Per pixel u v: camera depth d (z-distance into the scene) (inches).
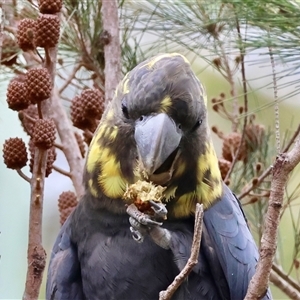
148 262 41.0
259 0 43.7
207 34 47.2
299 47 43.4
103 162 40.4
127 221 40.8
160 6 47.5
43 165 39.4
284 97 44.3
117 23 46.9
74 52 48.2
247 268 41.9
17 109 41.4
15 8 47.2
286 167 34.3
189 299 41.4
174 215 40.9
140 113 38.9
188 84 38.9
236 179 48.1
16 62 47.1
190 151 39.8
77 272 42.8
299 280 47.8
